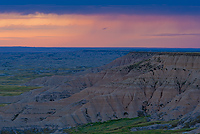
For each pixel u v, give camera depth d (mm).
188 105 145375
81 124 152625
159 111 151500
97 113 159750
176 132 116562
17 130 139125
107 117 158500
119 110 162250
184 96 150375
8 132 134500
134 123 144750
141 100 167500
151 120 147125
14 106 168000
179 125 129500
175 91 165250
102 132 131000
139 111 162750
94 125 149625
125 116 160750
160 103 162750
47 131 143375
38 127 145875
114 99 166750
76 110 160375
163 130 123562
